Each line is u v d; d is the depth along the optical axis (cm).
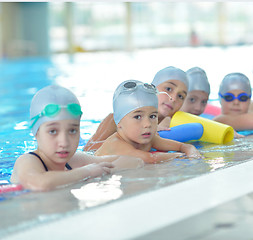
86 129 481
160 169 273
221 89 469
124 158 296
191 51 2316
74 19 3178
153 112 321
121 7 3225
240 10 3344
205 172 251
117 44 3244
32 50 2866
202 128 391
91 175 257
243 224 169
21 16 2916
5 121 596
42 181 235
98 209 185
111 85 982
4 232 164
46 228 165
